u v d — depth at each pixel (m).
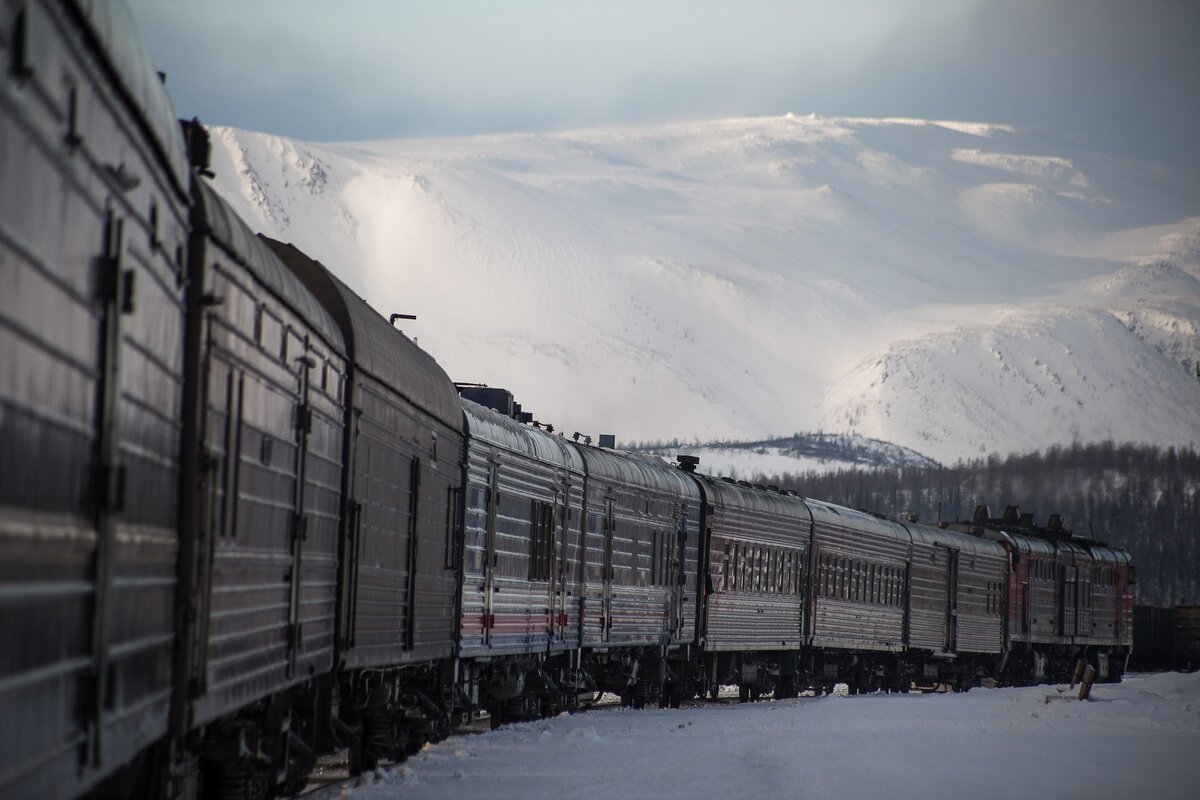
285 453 41.78
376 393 54.94
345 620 50.88
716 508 124.38
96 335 24.06
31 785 20.88
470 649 74.69
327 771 60.69
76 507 23.09
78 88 22.31
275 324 39.91
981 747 77.50
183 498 31.38
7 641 19.58
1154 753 77.56
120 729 26.02
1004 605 199.88
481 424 76.62
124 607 26.27
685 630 118.88
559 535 92.12
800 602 142.12
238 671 36.91
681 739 79.50
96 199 23.70
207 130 36.91
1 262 19.09
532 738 76.50
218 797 38.56
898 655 169.88
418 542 63.09
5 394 19.31
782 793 54.91
